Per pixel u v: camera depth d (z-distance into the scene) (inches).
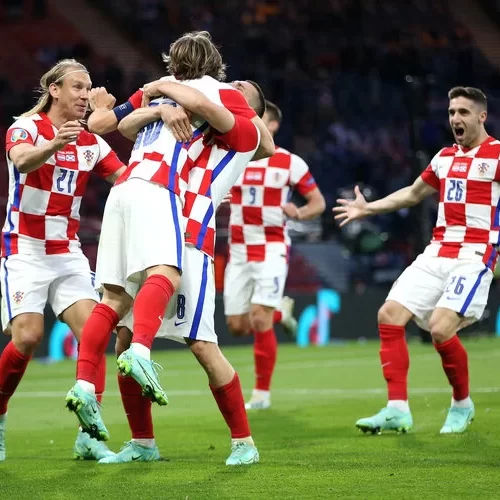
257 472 469.7
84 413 441.1
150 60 2561.5
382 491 416.8
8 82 2212.1
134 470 486.9
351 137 2284.7
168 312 468.1
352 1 2623.0
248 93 598.5
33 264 562.9
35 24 2603.3
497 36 2856.8
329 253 2042.3
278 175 894.4
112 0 2645.2
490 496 402.9
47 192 565.0
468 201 652.1
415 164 1508.4
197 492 419.8
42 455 574.6
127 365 423.5
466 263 649.0
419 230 1549.0
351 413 778.2
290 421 735.1
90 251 1674.5
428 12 2684.5
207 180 470.9
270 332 870.4
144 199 452.8
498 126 2362.2
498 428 644.7
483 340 1716.3
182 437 652.1
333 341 1754.4
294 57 2450.8
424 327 671.8
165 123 464.1
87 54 2434.8
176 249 450.6
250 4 2598.4
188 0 2605.8
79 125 508.7
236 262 904.3
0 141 2092.8
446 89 2402.8
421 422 697.6
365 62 2429.9
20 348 557.0
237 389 492.7
